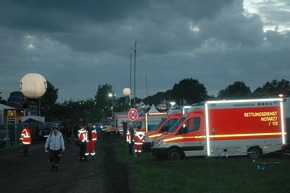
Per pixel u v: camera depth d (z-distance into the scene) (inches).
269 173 544.4
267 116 791.1
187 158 807.7
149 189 460.8
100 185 506.9
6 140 1305.4
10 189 490.0
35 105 2500.0
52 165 679.7
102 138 2015.3
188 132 792.9
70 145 1461.6
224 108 789.2
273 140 786.8
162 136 804.0
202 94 3644.2
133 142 981.8
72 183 528.1
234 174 557.0
